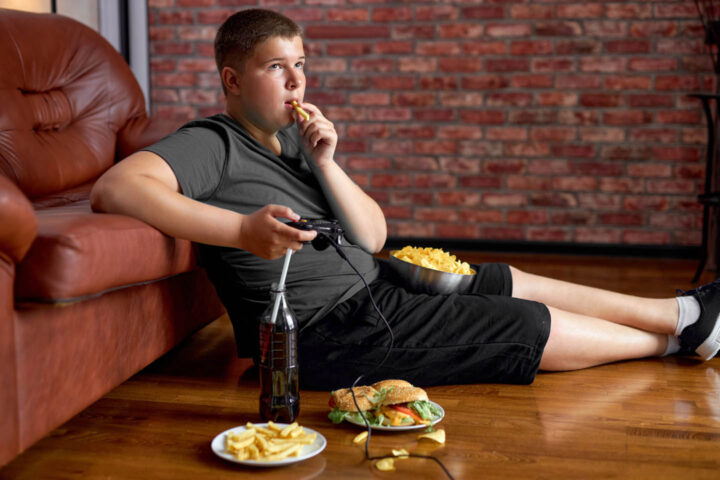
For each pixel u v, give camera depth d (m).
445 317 1.62
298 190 1.61
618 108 3.70
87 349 1.30
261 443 1.25
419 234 3.93
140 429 1.43
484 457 1.31
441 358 1.60
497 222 3.86
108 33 3.81
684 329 1.84
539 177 3.80
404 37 3.81
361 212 1.63
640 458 1.31
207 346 2.05
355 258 1.67
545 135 3.77
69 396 1.25
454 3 3.76
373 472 1.24
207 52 3.96
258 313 1.62
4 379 1.09
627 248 3.75
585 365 1.81
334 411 1.43
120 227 1.30
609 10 3.65
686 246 3.71
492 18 3.74
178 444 1.35
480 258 3.67
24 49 2.00
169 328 1.66
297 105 1.52
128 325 1.45
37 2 3.20
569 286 1.86
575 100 3.73
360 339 1.58
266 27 1.49
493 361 1.63
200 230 1.37
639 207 3.73
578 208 3.79
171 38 3.97
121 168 1.39
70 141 2.05
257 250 1.37
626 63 3.67
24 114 1.92
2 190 1.05
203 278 1.88
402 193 3.92
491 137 3.82
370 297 1.58
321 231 1.46
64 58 2.13
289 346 1.42
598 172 3.75
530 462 1.29
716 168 3.41
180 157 1.44
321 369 1.60
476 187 3.86
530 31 3.72
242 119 1.59
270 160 1.58
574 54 3.70
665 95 3.66
